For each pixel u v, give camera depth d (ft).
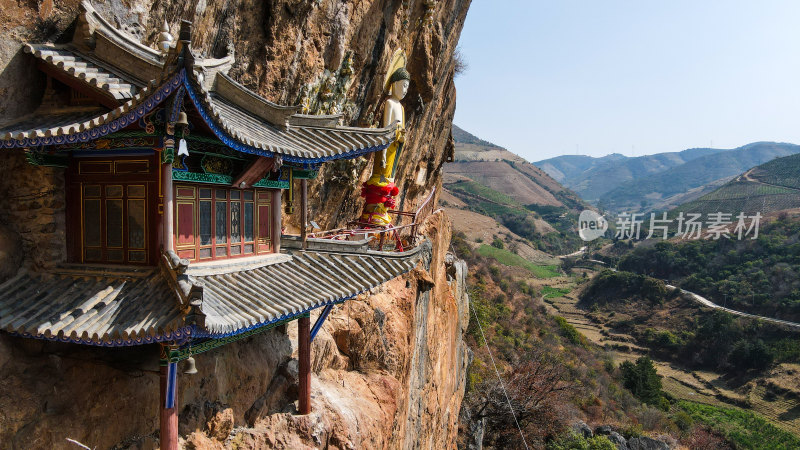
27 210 26.35
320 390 39.75
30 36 26.40
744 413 221.46
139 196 25.94
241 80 39.78
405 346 52.24
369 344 48.60
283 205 47.24
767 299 308.81
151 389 28.45
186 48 22.36
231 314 25.34
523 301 265.34
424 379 65.31
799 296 299.58
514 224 543.80
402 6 56.54
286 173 35.29
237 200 31.83
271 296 28.73
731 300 325.42
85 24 27.32
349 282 33.12
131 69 27.94
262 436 33.32
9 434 23.07
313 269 33.42
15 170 26.50
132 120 23.07
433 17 66.69
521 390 128.98
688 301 336.90
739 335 285.02
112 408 26.71
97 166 26.73
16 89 26.22
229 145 26.63
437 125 92.22
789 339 271.90
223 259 30.48
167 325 21.39
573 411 151.02
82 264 26.66
